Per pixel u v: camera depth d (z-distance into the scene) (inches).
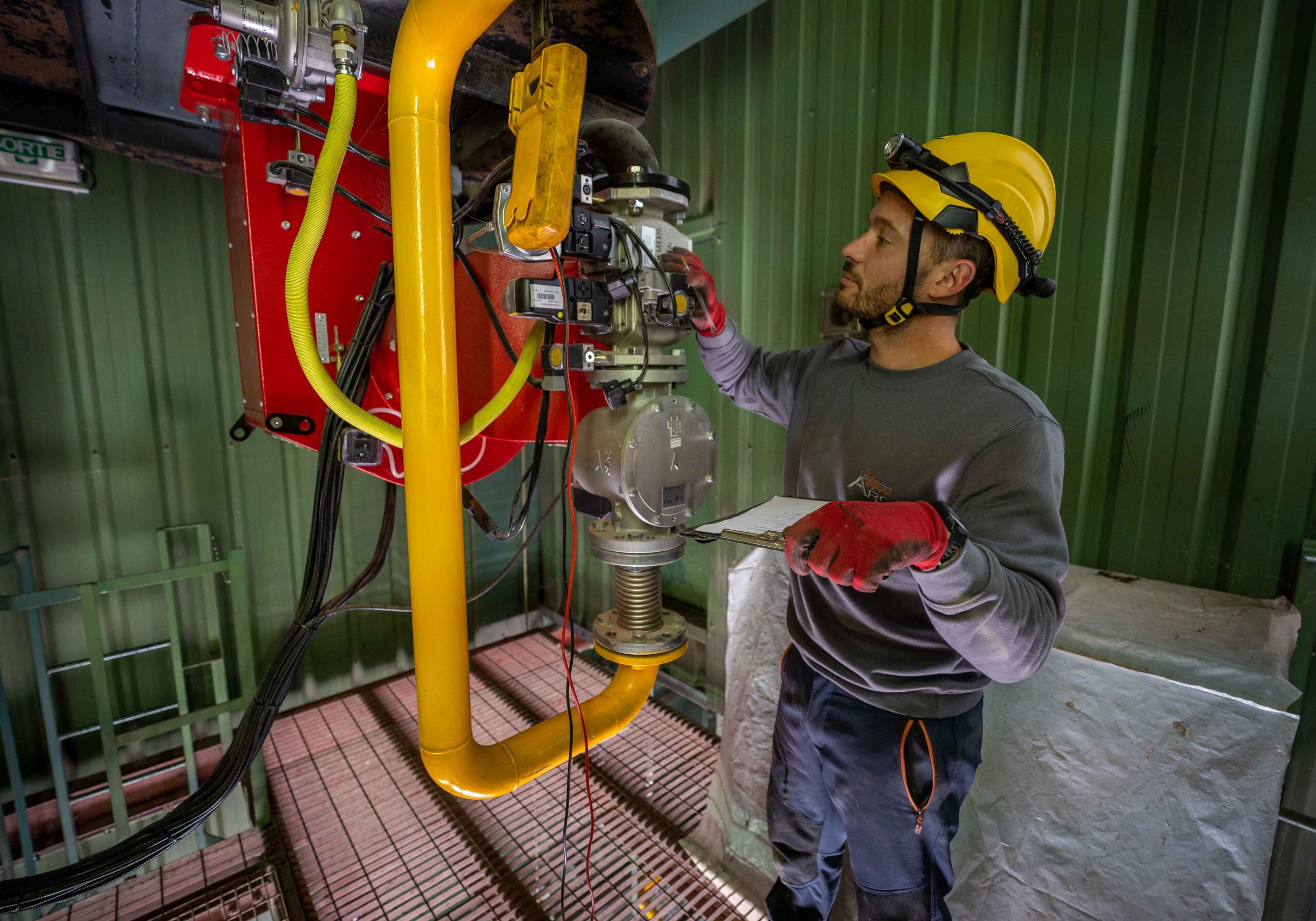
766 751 69.3
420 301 32.1
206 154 73.0
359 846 72.6
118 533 87.5
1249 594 49.3
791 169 79.7
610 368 40.4
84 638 85.8
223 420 94.0
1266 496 47.9
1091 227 55.3
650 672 51.1
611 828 75.3
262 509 98.9
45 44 51.8
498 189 34.3
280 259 39.7
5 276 77.2
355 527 107.9
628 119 57.6
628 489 41.5
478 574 126.0
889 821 42.3
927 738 40.8
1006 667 32.1
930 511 28.0
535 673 112.5
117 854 36.4
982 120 61.6
